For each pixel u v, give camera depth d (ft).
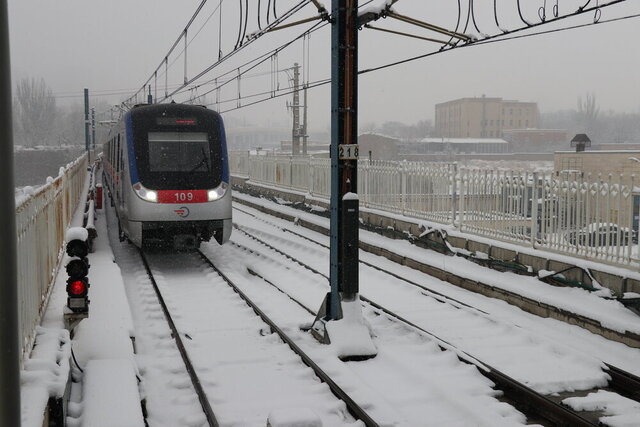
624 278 25.98
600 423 17.85
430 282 35.50
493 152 250.57
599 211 28.04
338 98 25.50
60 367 16.40
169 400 19.67
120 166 44.86
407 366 22.39
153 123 41.37
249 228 58.95
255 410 18.60
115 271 34.42
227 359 23.08
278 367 22.41
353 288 25.12
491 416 17.93
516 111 308.60
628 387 20.48
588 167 85.61
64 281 27.76
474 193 37.83
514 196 34.27
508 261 33.55
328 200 60.44
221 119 43.50
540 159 194.70
